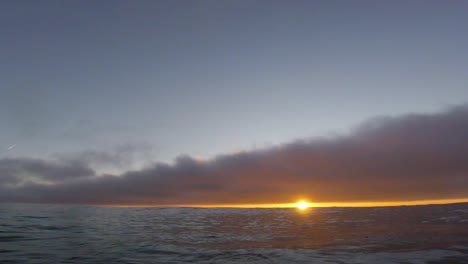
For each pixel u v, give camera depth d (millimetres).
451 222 29844
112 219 35750
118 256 16828
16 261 15305
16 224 28328
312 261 15898
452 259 15875
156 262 15633
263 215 42875
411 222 30531
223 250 18703
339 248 19078
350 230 26500
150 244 20438
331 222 32938
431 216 35344
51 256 16469
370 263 15336
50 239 21500
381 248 18828
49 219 33031
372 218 35469
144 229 28016
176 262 15672
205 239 22750
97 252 17719
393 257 16469
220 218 38969
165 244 20516
